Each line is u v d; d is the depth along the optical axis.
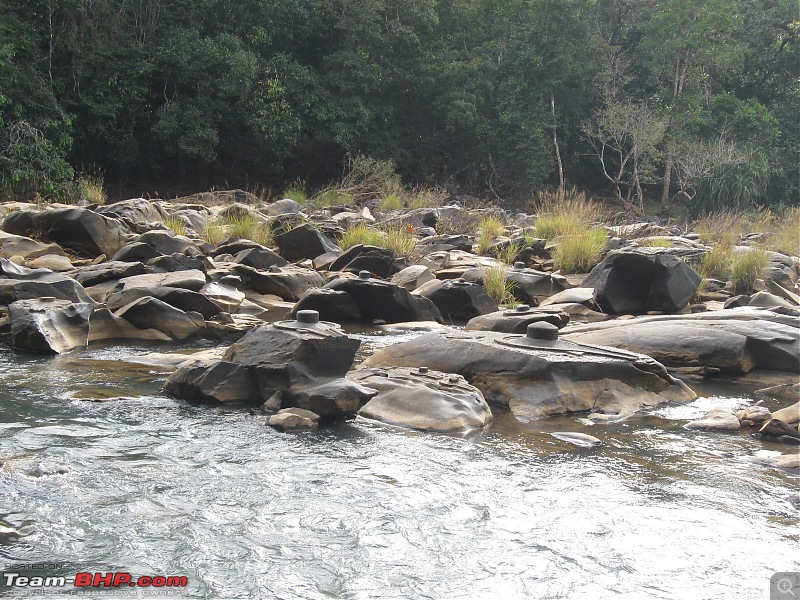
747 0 45.09
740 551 3.29
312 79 32.56
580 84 38.78
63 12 28.52
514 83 38.53
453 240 15.48
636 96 42.19
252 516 3.49
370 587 2.91
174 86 31.12
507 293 10.84
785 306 8.89
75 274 9.37
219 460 4.20
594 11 42.88
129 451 4.29
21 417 4.84
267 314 9.21
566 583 2.98
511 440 4.77
